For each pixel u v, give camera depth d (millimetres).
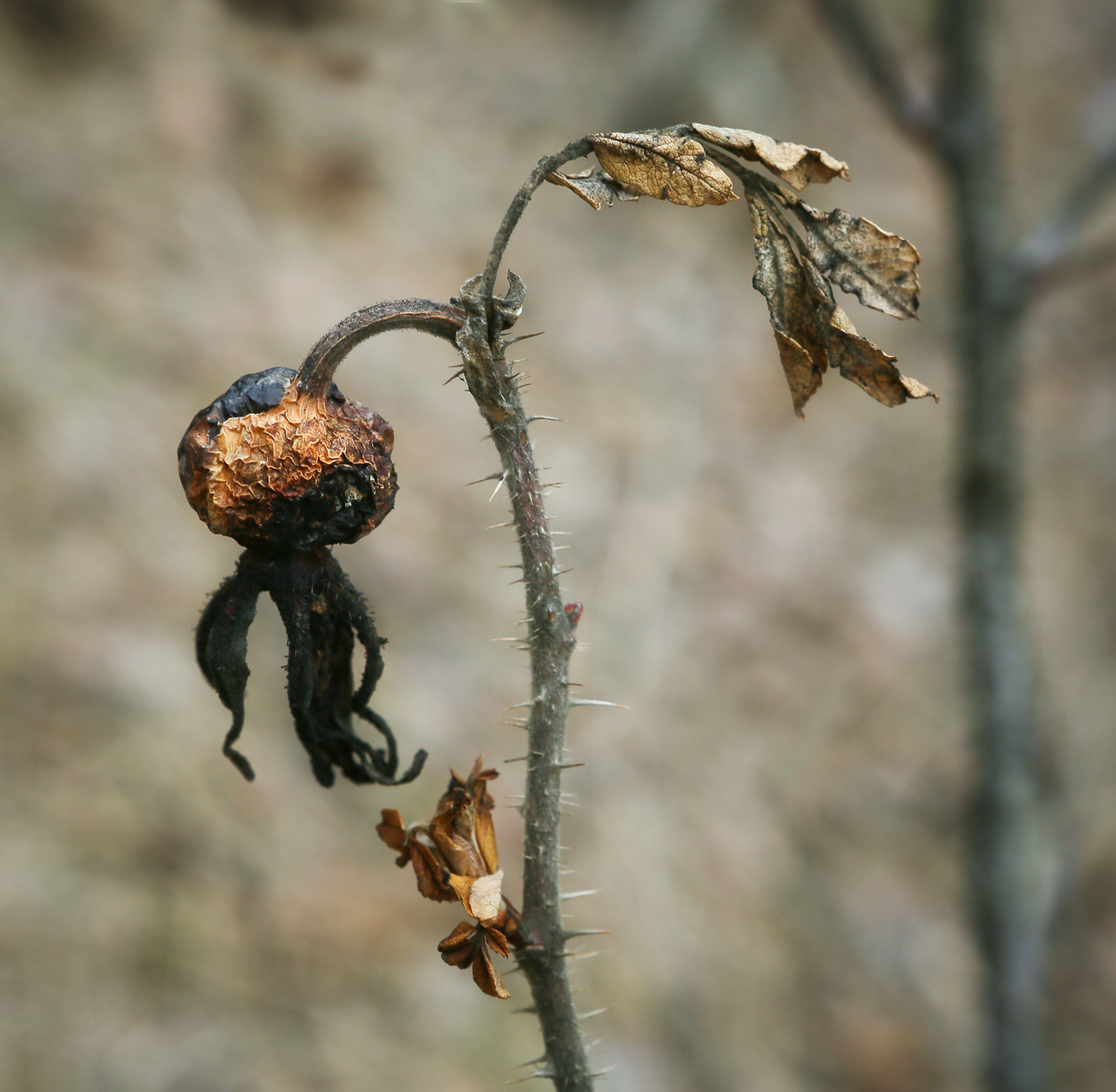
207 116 6426
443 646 4801
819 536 6078
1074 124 9203
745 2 8773
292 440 1265
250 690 4293
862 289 1286
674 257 7621
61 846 3672
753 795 4812
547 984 1338
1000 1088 2553
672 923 4176
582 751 4625
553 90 8094
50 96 6184
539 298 6852
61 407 4867
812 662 5461
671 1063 3787
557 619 1315
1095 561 6133
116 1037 3312
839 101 8867
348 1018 3584
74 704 4016
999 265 2371
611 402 6434
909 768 5109
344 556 4922
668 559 5602
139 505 4746
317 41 6297
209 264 5828
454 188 7195
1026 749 2506
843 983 4309
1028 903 2531
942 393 7016
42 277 5332
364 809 4172
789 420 6793
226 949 3623
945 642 5707
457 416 5879
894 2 7695
